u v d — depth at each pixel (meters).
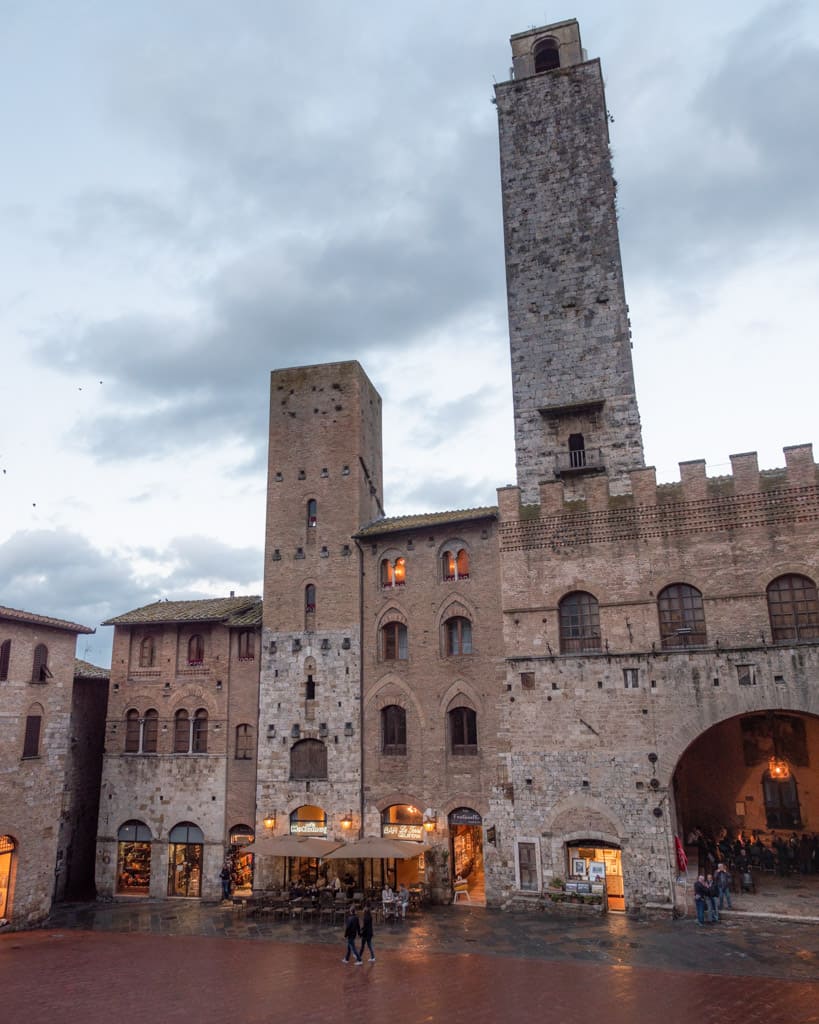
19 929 34.88
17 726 36.22
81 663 50.28
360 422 44.75
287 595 42.47
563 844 33.72
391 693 39.03
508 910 33.78
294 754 40.34
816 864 36.28
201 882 41.12
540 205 42.69
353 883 36.78
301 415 45.19
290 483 44.25
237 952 28.47
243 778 41.69
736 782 39.91
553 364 40.47
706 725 32.44
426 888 35.88
